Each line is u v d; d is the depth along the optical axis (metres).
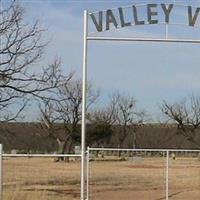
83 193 19.97
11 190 22.64
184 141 124.19
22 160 34.22
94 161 32.72
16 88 26.34
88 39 20.28
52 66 33.56
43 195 23.25
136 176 34.88
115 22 20.28
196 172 37.72
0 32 25.69
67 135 100.19
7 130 30.31
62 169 38.53
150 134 127.75
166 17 20.38
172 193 28.17
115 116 123.69
